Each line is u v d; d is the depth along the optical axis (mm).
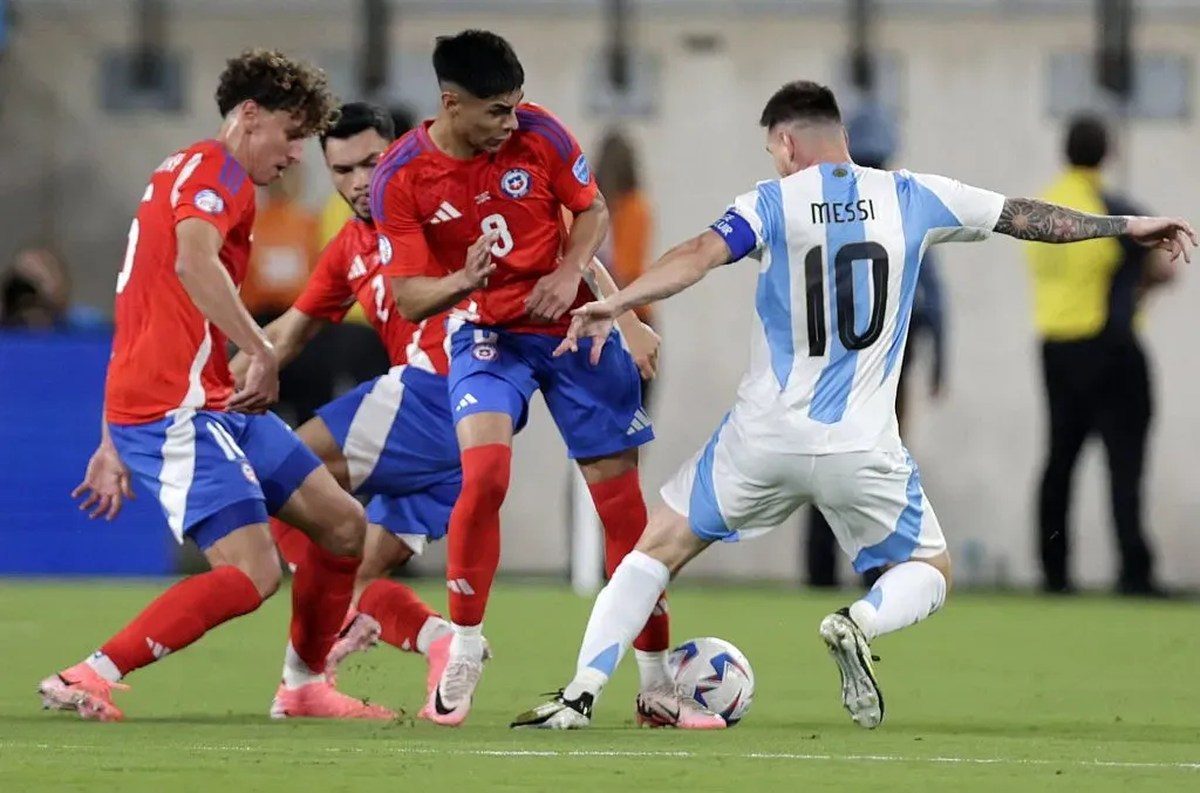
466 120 20906
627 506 22641
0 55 50875
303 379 44344
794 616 38125
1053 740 20359
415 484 25312
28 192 51062
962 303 50219
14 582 44281
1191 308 50094
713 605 40969
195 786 15859
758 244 20672
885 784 16375
